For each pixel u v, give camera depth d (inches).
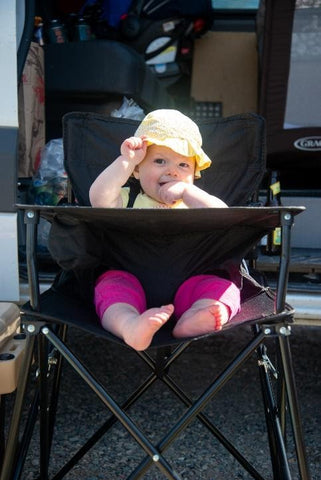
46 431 72.2
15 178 88.4
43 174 113.7
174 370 116.0
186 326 60.9
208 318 60.0
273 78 117.7
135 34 155.2
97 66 131.3
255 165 84.9
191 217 58.1
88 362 118.2
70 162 84.8
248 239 67.4
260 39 151.4
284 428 73.0
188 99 170.6
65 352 58.6
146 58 161.3
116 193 71.6
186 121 75.1
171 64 163.9
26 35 94.9
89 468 84.5
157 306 69.3
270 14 116.2
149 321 56.7
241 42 169.2
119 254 67.4
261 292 72.1
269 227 63.8
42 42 136.4
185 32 161.5
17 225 92.5
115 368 116.1
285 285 58.6
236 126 86.0
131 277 67.7
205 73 168.7
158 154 72.9
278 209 56.6
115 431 95.2
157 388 108.8
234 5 169.5
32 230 58.4
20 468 66.8
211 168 85.7
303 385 110.5
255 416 100.0
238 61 168.4
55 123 135.9
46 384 68.6
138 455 88.6
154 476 83.6
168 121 73.5
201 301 63.6
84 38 143.3
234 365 58.3
